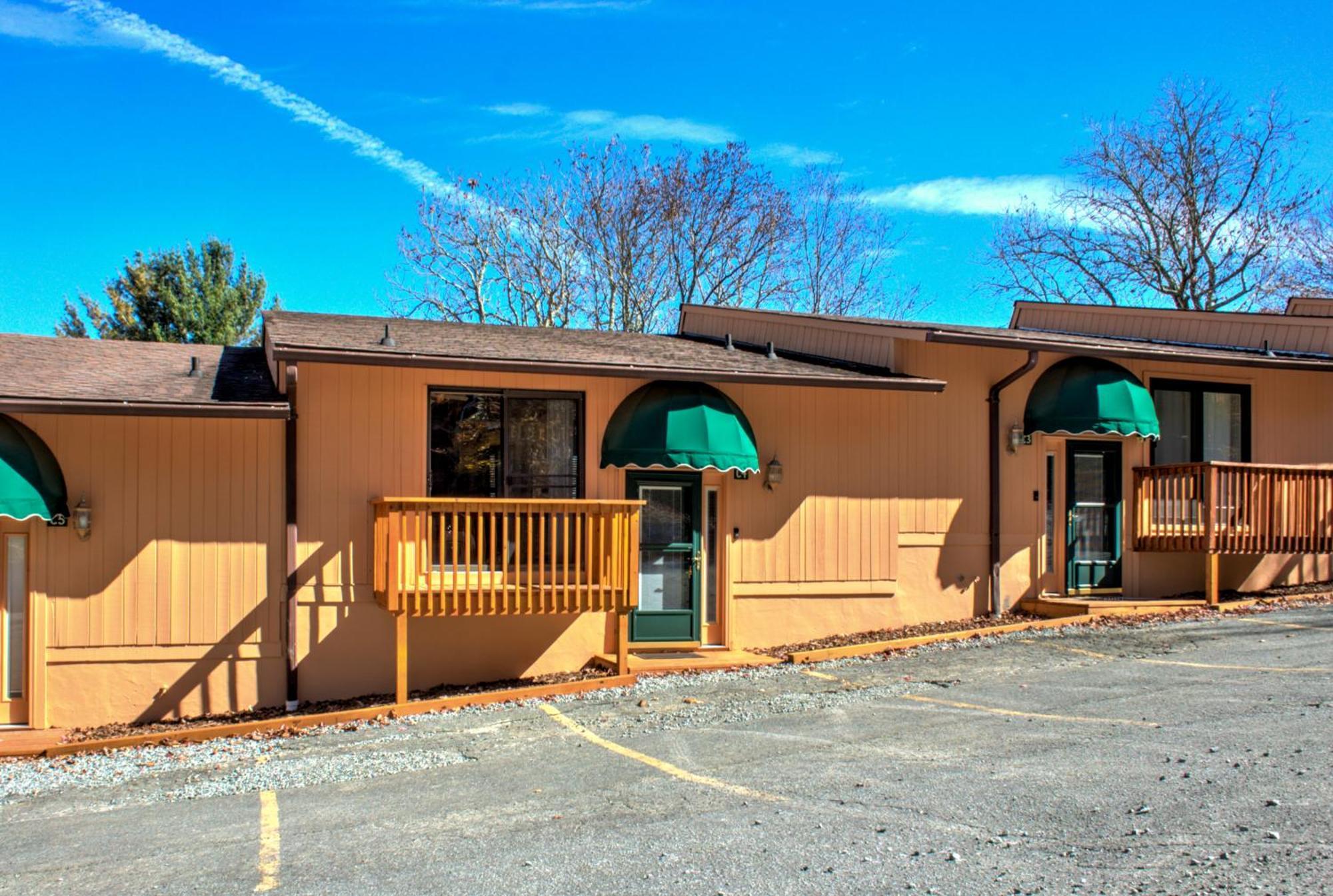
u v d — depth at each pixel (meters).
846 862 5.63
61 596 10.92
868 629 14.05
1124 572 15.48
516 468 12.45
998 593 14.71
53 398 10.28
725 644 13.33
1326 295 34.31
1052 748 7.75
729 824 6.36
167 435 11.25
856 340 15.02
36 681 10.81
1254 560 16.38
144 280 33.88
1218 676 10.05
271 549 11.49
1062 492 15.23
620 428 12.52
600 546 11.57
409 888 5.51
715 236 34.88
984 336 13.67
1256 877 5.14
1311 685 9.43
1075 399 14.33
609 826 6.43
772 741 8.46
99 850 6.38
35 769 9.12
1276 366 15.44
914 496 14.34
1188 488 14.81
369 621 11.77
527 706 10.52
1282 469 14.91
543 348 13.02
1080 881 5.23
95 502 11.00
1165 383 15.75
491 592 11.20
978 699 9.67
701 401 12.47
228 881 5.70
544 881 5.54
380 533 11.32
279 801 7.39
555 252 34.94
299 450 11.55
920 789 6.88
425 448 12.02
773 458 13.61
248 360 13.89
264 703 11.41
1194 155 34.66
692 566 13.24
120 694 11.04
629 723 9.41
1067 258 36.69
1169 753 7.43
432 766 8.20
